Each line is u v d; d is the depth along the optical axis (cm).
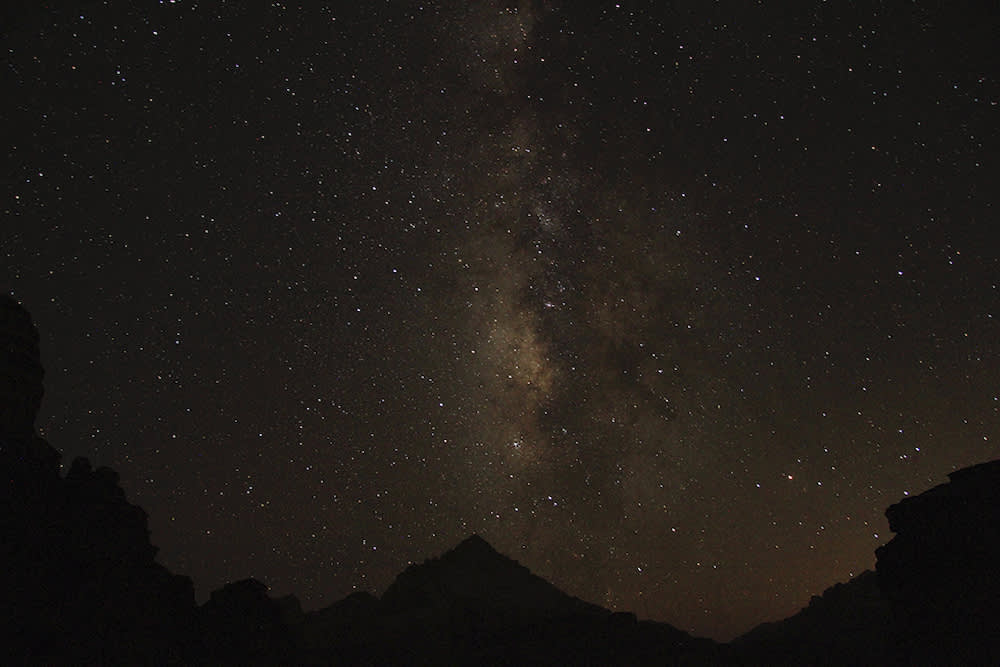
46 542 862
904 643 983
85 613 827
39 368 992
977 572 931
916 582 995
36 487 904
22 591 788
